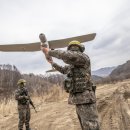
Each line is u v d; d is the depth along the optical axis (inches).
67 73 161.8
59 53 147.4
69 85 158.9
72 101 158.6
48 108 642.8
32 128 428.8
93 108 156.9
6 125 504.1
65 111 532.7
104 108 430.6
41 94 968.9
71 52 151.3
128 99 434.0
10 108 674.2
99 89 764.0
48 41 130.0
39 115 553.3
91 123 153.7
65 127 389.4
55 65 166.9
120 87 572.7
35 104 804.6
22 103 391.5
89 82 158.2
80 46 157.6
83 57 154.5
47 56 145.3
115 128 315.3
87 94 155.7
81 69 158.2
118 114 367.6
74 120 421.4
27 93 396.8
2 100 764.0
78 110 158.4
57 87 906.1
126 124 317.7
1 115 621.0
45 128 413.4
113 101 455.2
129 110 368.8
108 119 356.8
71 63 154.7
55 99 853.2
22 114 390.6
